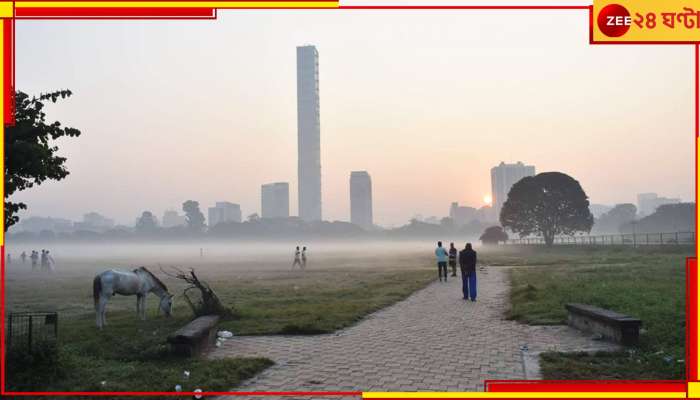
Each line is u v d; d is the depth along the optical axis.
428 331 11.10
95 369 7.77
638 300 13.12
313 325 11.41
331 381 7.20
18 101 8.55
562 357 8.14
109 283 12.38
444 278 24.83
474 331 10.94
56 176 8.91
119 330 11.73
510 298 16.33
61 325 12.51
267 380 7.33
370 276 28.09
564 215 74.31
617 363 7.64
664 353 7.88
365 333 11.01
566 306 11.30
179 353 8.70
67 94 8.91
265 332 11.14
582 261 36.50
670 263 27.23
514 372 7.47
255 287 22.59
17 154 7.93
